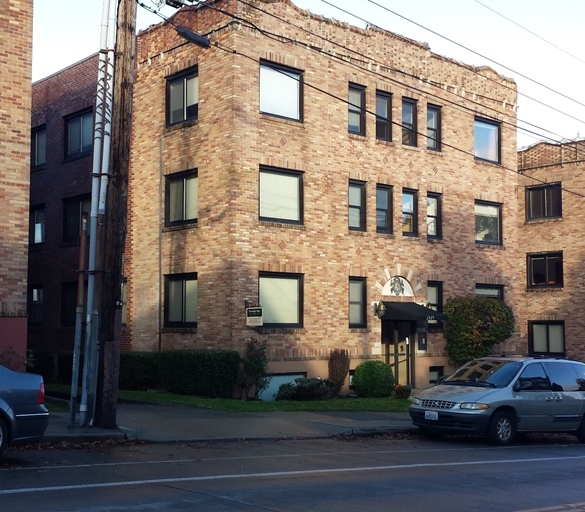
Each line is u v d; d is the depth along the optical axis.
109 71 14.96
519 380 16.45
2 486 9.41
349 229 24.48
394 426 17.02
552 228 34.75
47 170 29.00
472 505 9.18
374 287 24.94
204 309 22.41
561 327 34.53
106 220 14.52
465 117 28.25
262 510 8.50
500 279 28.95
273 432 15.56
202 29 22.98
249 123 22.19
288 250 22.81
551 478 11.47
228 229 21.78
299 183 23.41
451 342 26.83
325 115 24.03
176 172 23.64
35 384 11.41
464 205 27.97
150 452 12.85
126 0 14.59
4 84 17.44
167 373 22.48
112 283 14.43
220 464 11.78
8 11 17.56
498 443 15.84
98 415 14.37
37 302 29.36
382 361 24.66
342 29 24.64
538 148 35.41
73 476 10.24
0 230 17.23
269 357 22.19
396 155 25.86
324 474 11.11
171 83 24.42
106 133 14.73
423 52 26.97
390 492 9.83
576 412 17.00
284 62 23.09
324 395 22.61
